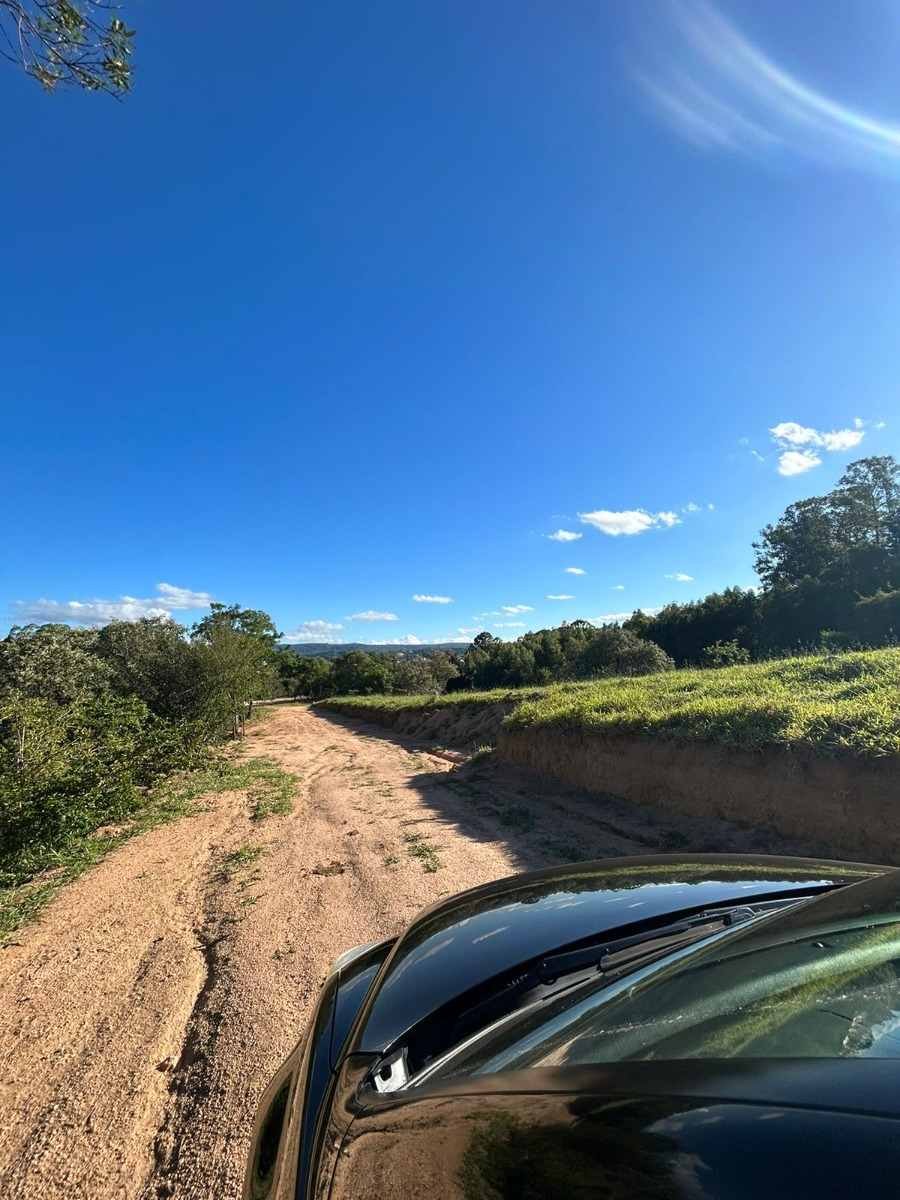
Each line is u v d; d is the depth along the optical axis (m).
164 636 19.83
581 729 8.77
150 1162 2.48
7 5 3.07
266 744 22.69
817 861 2.83
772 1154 0.71
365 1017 1.83
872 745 4.73
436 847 6.62
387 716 29.11
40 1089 3.04
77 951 4.73
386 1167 1.16
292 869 6.36
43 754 8.23
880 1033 0.93
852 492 47.69
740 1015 1.13
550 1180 0.88
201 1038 3.31
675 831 5.99
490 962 1.94
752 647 37.53
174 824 9.24
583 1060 1.23
